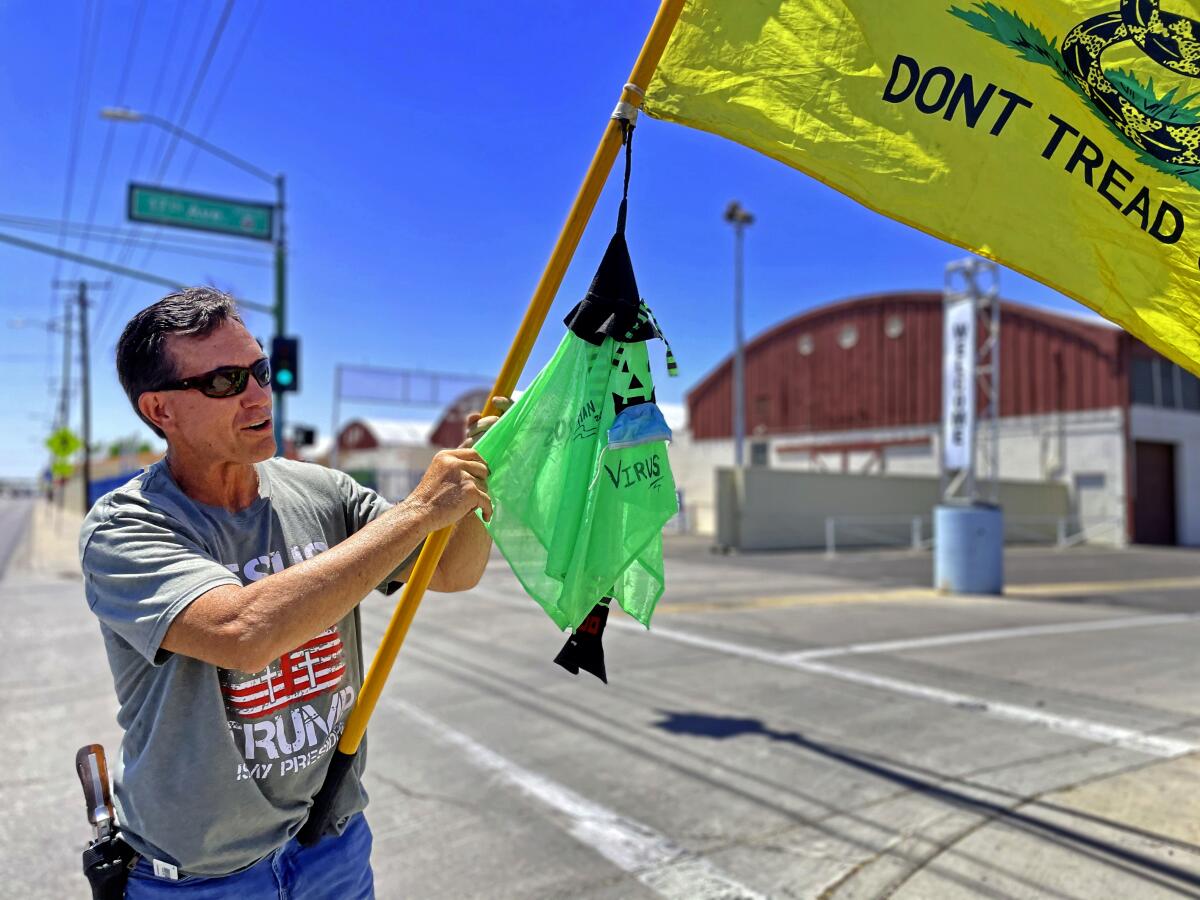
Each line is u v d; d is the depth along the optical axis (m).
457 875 3.58
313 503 1.91
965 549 12.91
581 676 7.07
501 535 2.00
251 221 15.64
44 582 14.84
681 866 3.67
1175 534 26.95
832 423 32.09
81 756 1.79
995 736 5.45
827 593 13.08
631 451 2.04
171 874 1.60
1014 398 28.05
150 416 1.69
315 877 1.75
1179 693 6.61
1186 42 2.19
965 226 2.15
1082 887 3.39
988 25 2.18
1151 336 2.18
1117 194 2.20
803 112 2.12
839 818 4.15
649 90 2.09
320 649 1.75
